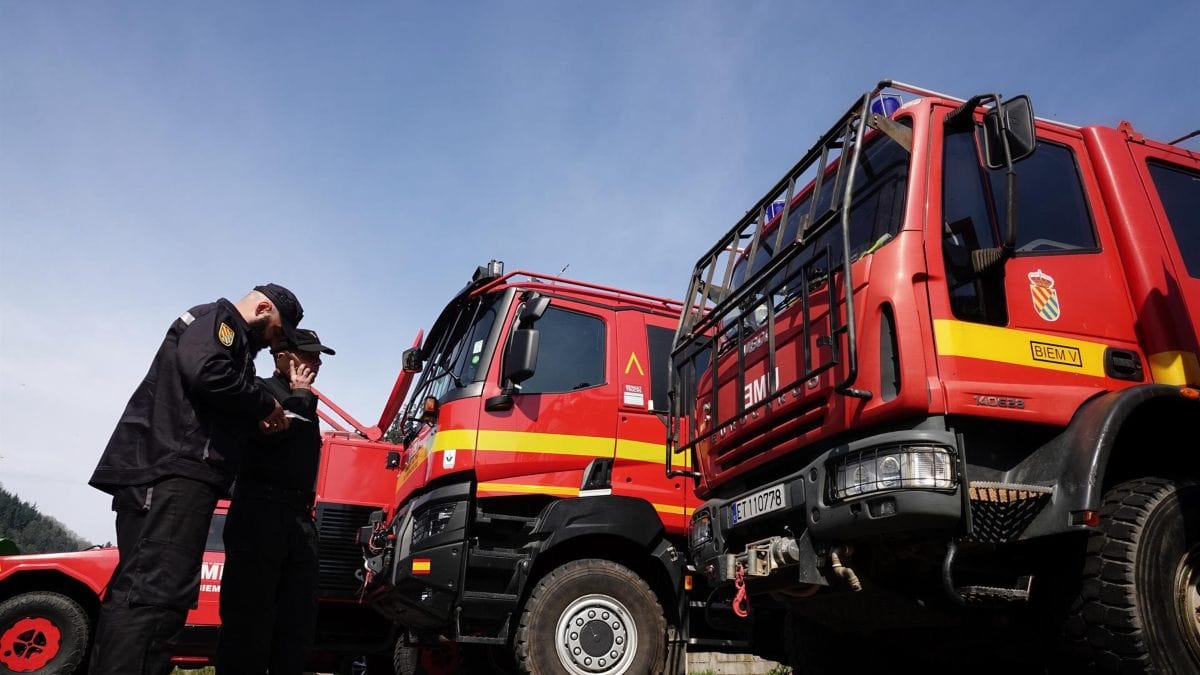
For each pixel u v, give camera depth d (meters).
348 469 9.71
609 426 6.68
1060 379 3.77
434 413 6.75
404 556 6.29
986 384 3.57
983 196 4.05
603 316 7.09
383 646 8.95
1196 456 3.92
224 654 4.12
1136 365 3.98
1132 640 3.30
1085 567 3.48
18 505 153.12
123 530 3.42
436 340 7.97
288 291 4.26
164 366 3.62
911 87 4.27
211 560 9.08
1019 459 3.66
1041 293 3.92
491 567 6.01
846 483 3.63
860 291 3.85
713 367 5.04
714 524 4.68
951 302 3.71
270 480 4.30
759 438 4.45
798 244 4.24
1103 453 3.43
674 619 6.28
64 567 8.82
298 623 4.33
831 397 3.91
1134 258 4.18
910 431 3.50
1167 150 4.67
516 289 6.92
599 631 6.03
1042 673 4.55
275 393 4.52
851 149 4.29
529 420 6.48
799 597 4.10
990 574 3.91
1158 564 3.40
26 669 8.48
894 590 4.00
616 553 6.52
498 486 6.26
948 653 4.72
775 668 10.73
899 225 3.87
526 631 5.86
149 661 3.23
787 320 4.43
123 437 3.55
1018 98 3.80
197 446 3.49
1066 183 4.36
